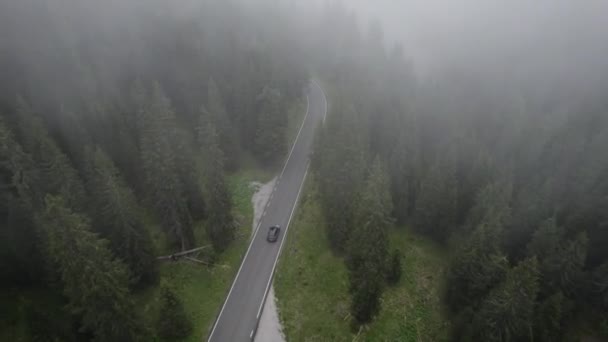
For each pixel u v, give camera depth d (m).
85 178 45.88
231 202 44.56
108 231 37.12
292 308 38.44
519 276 28.91
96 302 26.66
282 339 35.75
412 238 50.50
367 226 35.06
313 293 39.88
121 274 29.16
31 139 44.41
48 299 35.75
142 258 37.25
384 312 39.53
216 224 42.25
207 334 35.94
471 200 49.94
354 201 41.50
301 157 63.12
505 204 42.75
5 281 35.41
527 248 41.09
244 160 60.88
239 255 44.44
